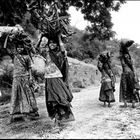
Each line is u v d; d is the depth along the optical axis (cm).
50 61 548
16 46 625
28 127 568
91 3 1465
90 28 1580
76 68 1780
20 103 596
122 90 749
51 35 564
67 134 483
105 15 1518
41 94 1173
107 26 1553
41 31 580
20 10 1183
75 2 1448
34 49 622
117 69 2425
